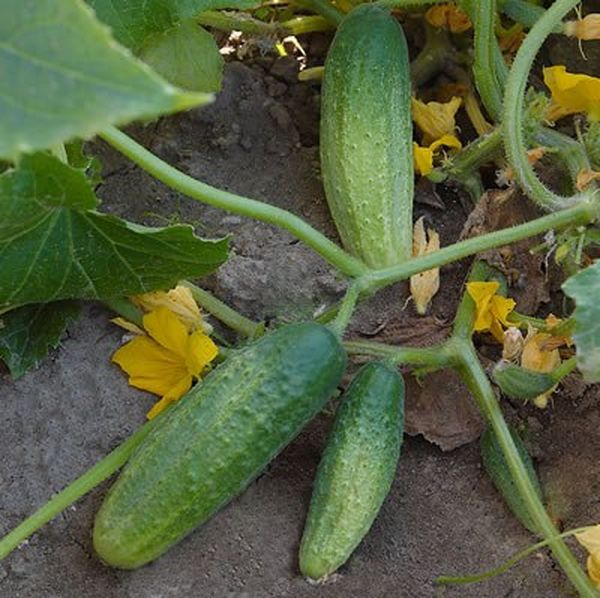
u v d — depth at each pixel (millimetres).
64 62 421
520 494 644
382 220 683
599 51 791
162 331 660
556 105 716
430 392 686
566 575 639
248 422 608
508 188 726
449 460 684
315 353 614
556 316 717
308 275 704
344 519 623
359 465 623
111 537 617
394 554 654
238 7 657
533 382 650
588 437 686
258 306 701
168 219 732
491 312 673
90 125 418
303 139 772
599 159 705
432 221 744
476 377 652
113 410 668
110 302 673
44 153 561
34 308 667
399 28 712
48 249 613
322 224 732
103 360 678
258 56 800
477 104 775
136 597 633
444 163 731
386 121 691
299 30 787
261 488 661
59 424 666
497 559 655
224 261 639
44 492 655
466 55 778
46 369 676
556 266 716
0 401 668
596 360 588
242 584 637
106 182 741
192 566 641
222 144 753
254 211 631
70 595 637
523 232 654
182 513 611
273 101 770
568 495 671
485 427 682
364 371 639
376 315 708
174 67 698
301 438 680
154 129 755
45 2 424
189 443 610
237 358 620
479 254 707
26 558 644
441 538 661
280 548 645
